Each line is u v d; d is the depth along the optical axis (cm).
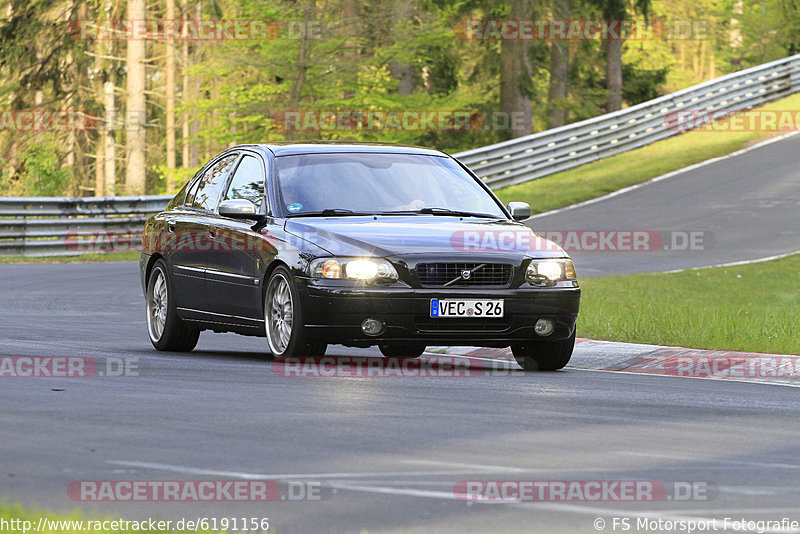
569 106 14862
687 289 5500
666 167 10144
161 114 18462
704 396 2583
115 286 5875
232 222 3178
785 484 1655
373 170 3212
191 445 1864
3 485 1583
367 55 12531
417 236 2912
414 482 1627
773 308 4350
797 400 2553
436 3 13012
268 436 1945
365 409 2241
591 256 7088
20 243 7712
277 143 3350
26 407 2209
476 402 2373
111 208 8288
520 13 13700
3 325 4009
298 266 2872
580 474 1695
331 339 2838
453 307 2842
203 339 3822
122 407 2223
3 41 13875
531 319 2905
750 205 8594
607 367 3297
